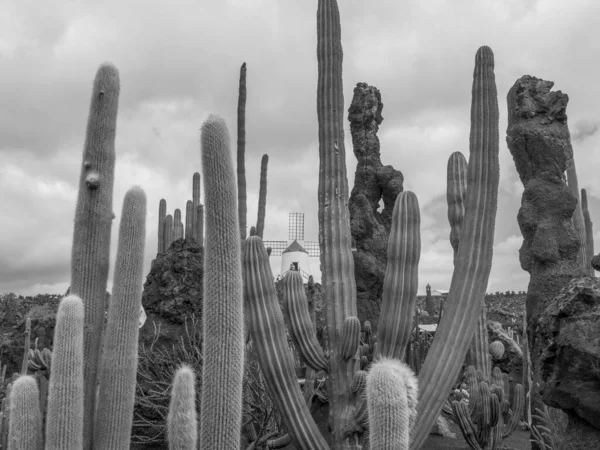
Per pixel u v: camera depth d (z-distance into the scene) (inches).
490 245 232.7
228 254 155.7
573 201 400.5
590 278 290.2
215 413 150.4
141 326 482.9
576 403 265.7
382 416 120.2
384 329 229.1
